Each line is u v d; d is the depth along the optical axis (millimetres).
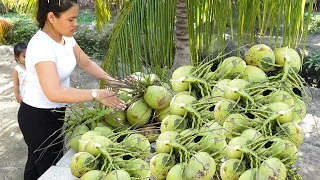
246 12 2920
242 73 2098
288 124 1829
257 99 1937
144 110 2311
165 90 2312
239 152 1684
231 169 1669
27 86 2787
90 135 1987
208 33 3104
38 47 2506
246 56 2178
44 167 2889
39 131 2820
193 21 3188
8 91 7148
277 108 1844
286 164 1729
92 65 3004
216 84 2074
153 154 1938
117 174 1745
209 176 1703
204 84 2141
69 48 2721
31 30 11555
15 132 5328
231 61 2119
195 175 1697
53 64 2504
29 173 3039
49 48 2520
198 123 1959
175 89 2188
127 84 2342
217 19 3025
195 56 3268
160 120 2367
